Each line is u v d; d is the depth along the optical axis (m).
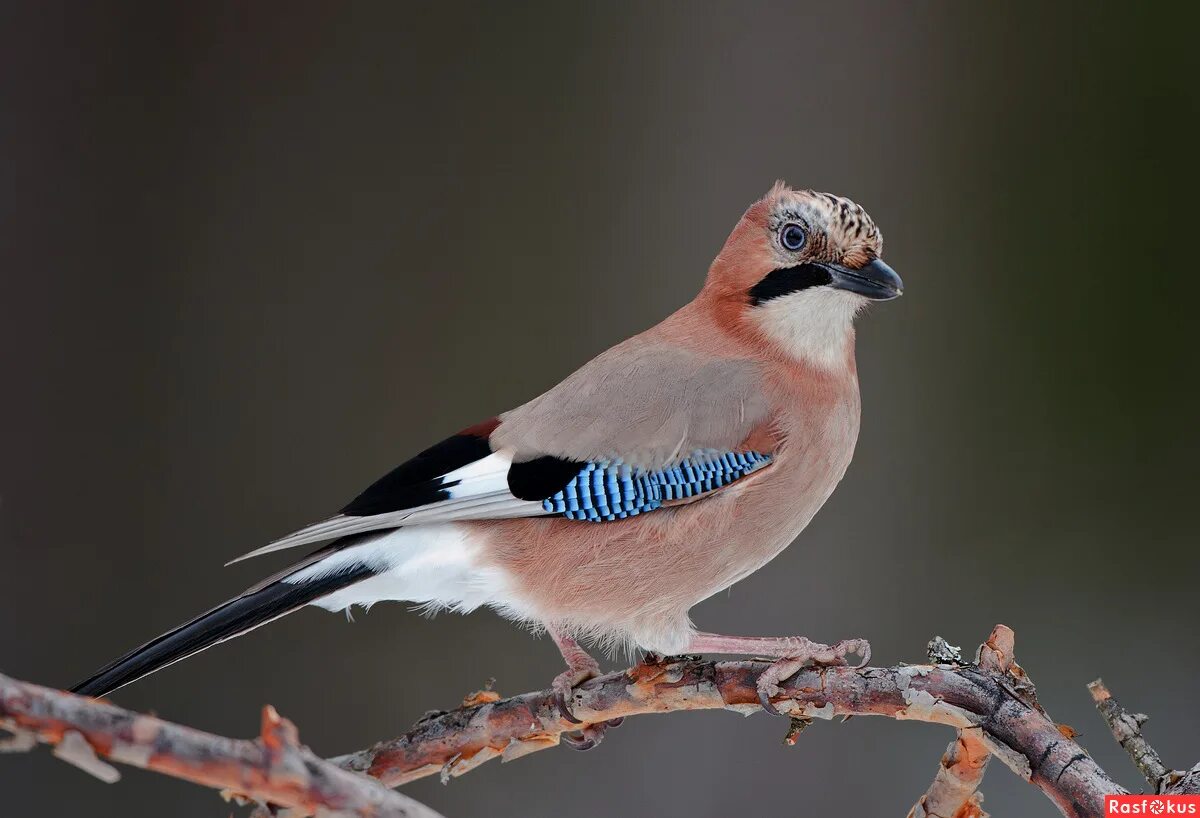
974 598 10.82
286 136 12.05
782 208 7.91
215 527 11.08
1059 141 12.52
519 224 12.15
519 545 7.38
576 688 6.62
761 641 7.38
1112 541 11.10
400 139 12.18
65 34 11.70
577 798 9.90
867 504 11.33
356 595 7.38
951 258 12.30
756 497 7.52
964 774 5.87
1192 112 12.48
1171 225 12.24
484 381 11.75
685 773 10.02
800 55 12.64
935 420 11.70
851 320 8.09
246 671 10.27
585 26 12.51
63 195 11.50
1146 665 10.35
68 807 9.40
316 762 4.28
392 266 11.96
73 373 11.20
